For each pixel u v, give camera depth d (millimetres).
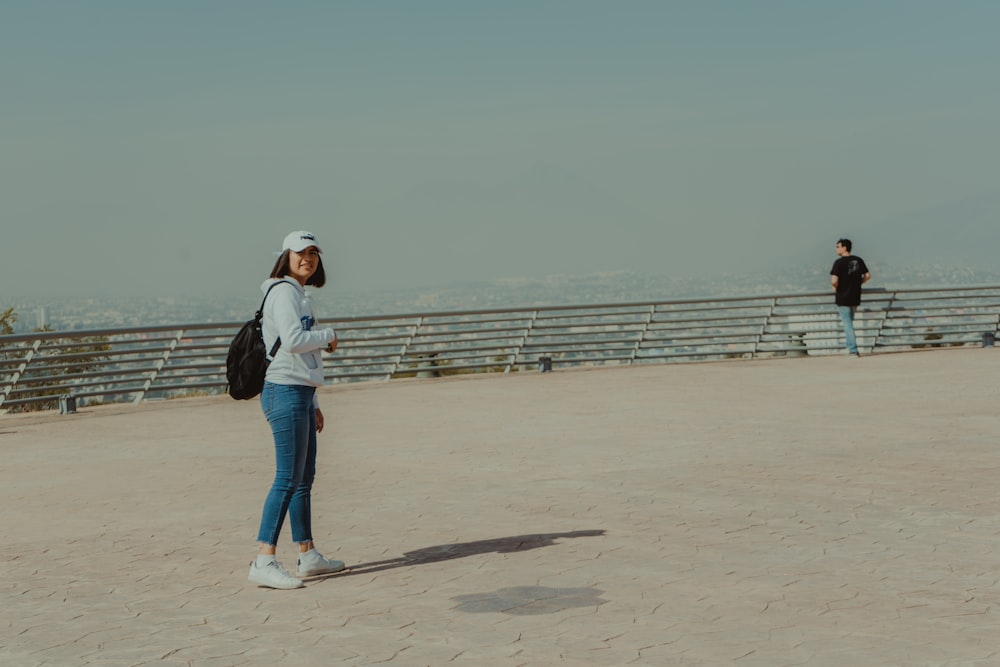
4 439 13852
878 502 8430
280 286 6457
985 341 23578
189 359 19703
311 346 6379
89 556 7430
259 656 5215
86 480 10602
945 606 5723
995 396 15188
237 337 6527
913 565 6570
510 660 5031
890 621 5477
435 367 20188
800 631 5344
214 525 8328
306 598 6238
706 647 5133
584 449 11516
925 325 23484
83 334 16781
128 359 17391
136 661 5199
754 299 22500
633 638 5297
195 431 14172
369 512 8617
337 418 14867
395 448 11969
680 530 7641
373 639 5426
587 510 8438
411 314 20281
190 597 6324
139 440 13430
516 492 9273
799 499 8625
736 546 7137
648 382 18484
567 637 5344
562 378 19750
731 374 19469
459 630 5520
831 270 21938
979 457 10391
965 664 4828
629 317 27000
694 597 5984
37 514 8992
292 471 6496
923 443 11273
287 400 6457
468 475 10164
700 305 28016
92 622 5867
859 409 14156
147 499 9492
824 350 24078
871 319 23594
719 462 10453
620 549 7129
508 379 19875
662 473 9953
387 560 7070
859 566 6566
